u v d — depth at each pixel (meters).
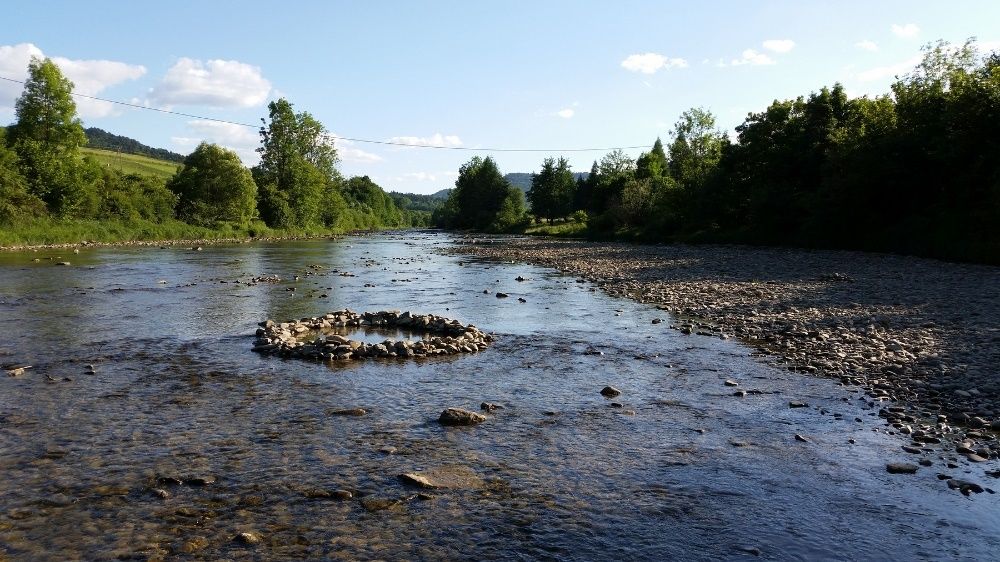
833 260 41.88
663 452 9.26
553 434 10.04
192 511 7.33
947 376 12.74
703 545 6.63
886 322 18.73
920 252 43.38
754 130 69.06
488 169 157.75
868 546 6.58
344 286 30.38
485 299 26.08
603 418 10.84
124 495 7.73
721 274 34.16
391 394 12.23
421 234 123.38
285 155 107.38
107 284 29.83
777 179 66.62
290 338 17.19
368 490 7.93
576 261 46.19
